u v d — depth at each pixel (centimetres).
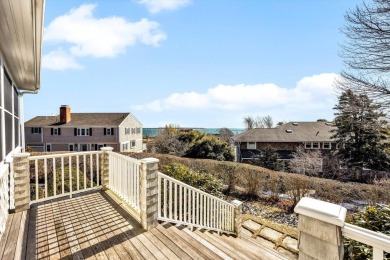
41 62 449
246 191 1087
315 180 973
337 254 132
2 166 350
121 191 461
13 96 554
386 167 1588
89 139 2444
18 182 396
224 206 529
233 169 1135
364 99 754
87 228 348
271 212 880
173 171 754
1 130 365
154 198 359
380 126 997
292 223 779
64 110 2475
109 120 2547
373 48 691
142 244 309
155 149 2525
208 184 733
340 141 1759
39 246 294
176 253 290
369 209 350
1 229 312
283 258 390
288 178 984
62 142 2452
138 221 375
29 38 331
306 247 144
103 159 523
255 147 2214
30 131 2466
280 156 2055
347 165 1695
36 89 721
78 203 443
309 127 2388
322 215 136
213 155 1956
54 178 459
